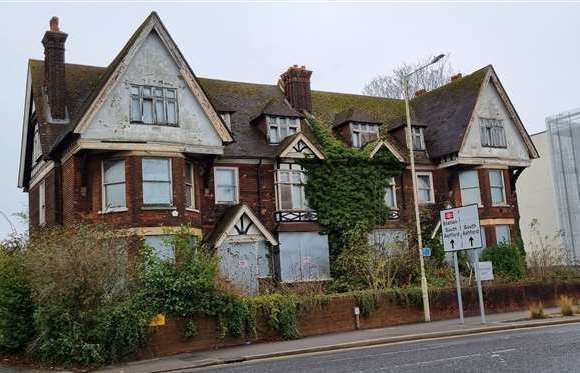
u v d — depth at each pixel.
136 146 24.44
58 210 25.81
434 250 32.31
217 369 14.77
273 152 29.97
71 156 24.80
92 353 16.50
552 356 13.34
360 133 33.00
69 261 16.84
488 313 26.34
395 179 33.12
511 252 30.45
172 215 24.77
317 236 29.91
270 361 15.82
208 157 27.09
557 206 47.84
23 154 31.39
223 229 26.66
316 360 15.16
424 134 36.19
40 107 27.75
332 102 36.50
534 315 23.30
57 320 16.83
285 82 34.66
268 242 28.06
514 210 36.38
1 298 18.27
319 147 30.98
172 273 18.77
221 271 21.64
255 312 19.95
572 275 31.41
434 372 11.86
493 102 35.47
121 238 19.97
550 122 48.78
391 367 12.84
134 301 17.84
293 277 28.72
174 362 16.41
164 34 25.55
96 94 23.88
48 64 27.45
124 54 24.50
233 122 30.91
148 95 25.11
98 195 24.62
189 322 18.58
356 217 30.95
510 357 13.48
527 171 51.09
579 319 22.69
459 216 22.33
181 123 25.61
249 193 29.08
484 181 34.00
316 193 30.27
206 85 32.53
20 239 19.84
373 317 22.95
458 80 37.72
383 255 27.72
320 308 21.59
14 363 17.42
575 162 46.91
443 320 24.12
